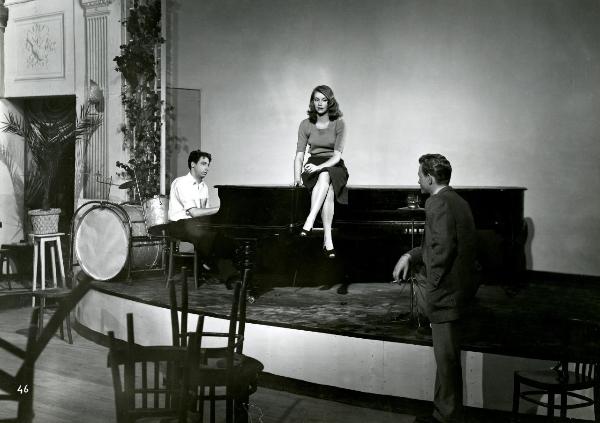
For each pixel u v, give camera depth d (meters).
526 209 7.72
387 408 4.69
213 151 8.91
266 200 5.61
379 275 7.59
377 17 8.18
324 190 5.90
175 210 6.62
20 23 9.34
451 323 3.96
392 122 8.20
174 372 2.84
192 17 8.75
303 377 5.00
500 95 7.75
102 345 6.39
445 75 7.96
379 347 4.68
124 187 7.92
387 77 8.20
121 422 2.57
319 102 6.19
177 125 8.71
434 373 4.52
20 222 9.72
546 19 7.50
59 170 9.39
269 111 8.63
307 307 5.78
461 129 7.94
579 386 4.04
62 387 5.02
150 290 6.43
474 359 4.50
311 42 8.45
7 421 2.39
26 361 2.38
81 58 8.66
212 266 7.38
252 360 3.30
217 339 5.34
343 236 6.78
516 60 7.66
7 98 9.57
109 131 8.39
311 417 4.51
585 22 7.32
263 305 5.87
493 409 4.50
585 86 7.36
